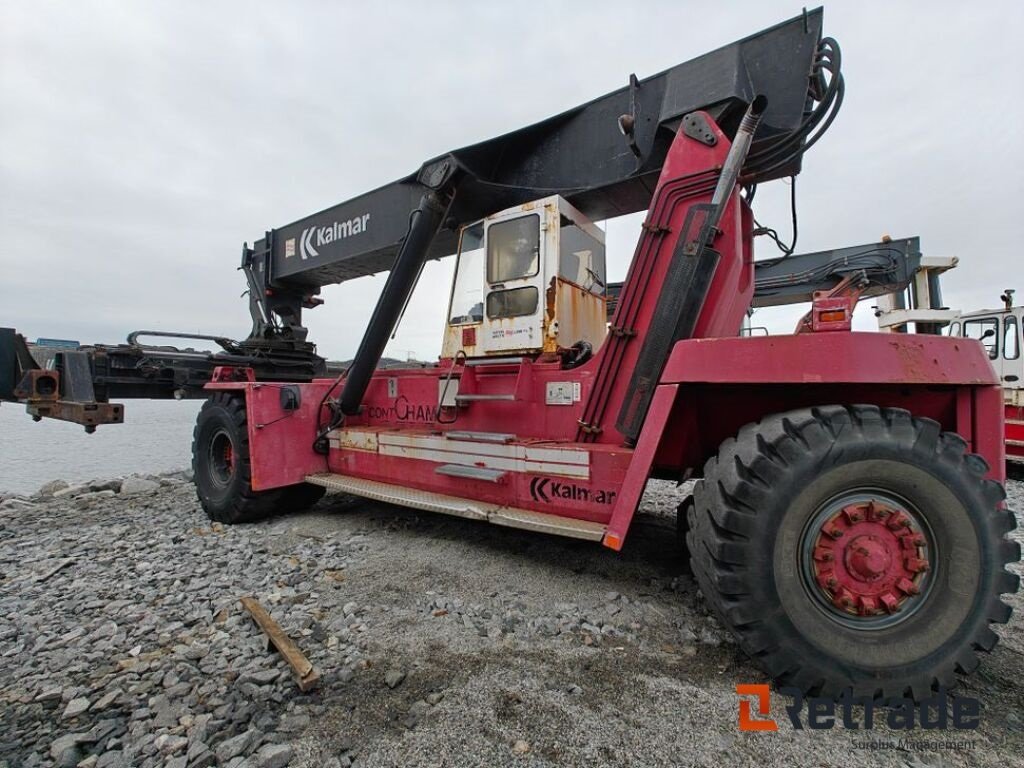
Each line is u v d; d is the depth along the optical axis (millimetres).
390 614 2512
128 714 1798
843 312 2045
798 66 2584
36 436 10180
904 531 1879
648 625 2414
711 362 2178
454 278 3867
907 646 1830
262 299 5457
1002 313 7645
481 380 3598
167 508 4980
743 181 2928
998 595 1817
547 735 1655
